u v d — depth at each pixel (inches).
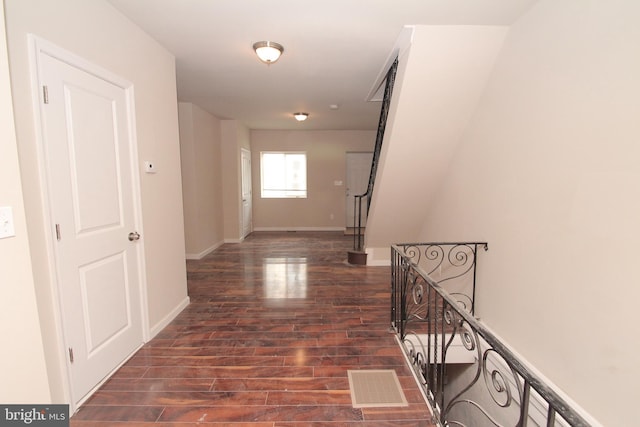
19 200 50.8
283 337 97.3
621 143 53.4
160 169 101.0
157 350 89.5
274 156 290.2
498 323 93.0
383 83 139.9
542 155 73.6
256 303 124.4
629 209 51.8
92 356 71.6
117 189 80.2
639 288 50.2
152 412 65.9
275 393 71.9
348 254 185.5
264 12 81.7
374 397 70.9
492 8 78.8
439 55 93.4
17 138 53.8
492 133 96.4
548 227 71.4
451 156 125.2
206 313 114.7
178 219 114.1
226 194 241.6
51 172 60.3
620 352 53.5
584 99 61.4
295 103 178.4
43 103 58.5
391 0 76.0
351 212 296.2
